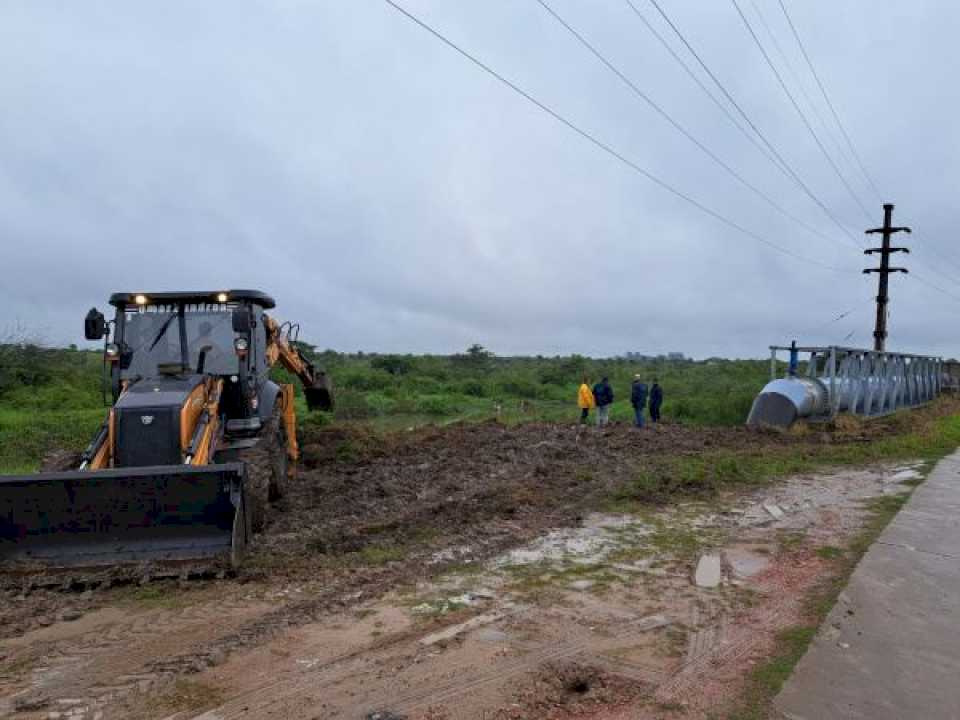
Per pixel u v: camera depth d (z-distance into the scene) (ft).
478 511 31.58
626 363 252.42
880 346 119.85
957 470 42.52
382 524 29.01
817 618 18.74
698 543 26.55
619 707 13.83
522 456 47.67
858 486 38.27
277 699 14.16
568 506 33.35
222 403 30.27
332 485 37.40
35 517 21.36
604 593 20.79
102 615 18.83
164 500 21.90
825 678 15.14
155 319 31.09
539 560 24.27
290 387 38.83
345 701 14.06
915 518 30.17
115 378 30.12
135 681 15.01
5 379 87.40
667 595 20.62
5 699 14.23
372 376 146.41
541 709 13.75
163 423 24.86
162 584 21.02
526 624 18.25
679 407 92.32
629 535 27.86
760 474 41.60
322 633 17.65
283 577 22.13
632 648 16.74
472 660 15.99
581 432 61.62
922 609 19.44
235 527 21.79
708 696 14.30
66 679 15.14
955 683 15.02
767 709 13.74
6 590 20.25
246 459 28.63
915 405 98.37
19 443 53.93
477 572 22.88
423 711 13.65
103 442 25.12
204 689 14.64
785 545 26.17
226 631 17.76
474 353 227.20
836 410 67.82
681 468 42.22
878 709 13.83
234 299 31.12
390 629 17.92
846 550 25.38
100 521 21.71
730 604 19.86
